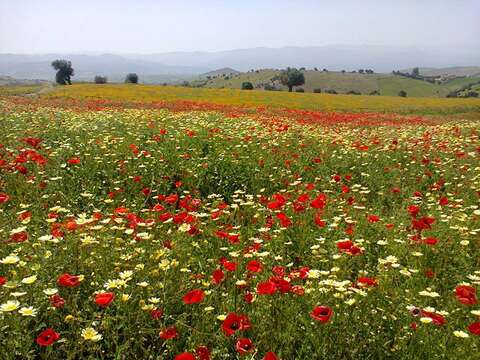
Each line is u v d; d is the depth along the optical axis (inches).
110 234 186.7
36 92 2063.2
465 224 247.0
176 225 213.0
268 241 209.3
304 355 125.6
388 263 178.4
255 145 451.8
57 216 228.8
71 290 139.3
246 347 105.3
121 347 116.2
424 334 129.0
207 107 1128.2
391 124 928.3
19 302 122.7
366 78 7406.5
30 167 326.6
